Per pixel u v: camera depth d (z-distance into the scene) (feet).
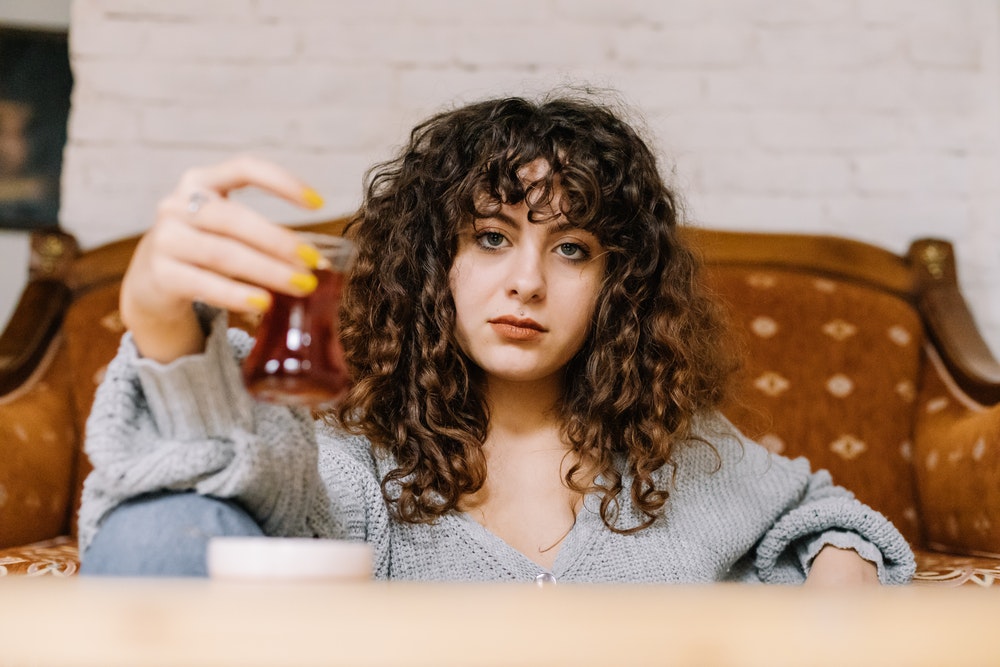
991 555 4.75
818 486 3.86
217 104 6.37
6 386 5.37
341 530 2.86
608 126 3.74
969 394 5.48
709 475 3.65
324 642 1.10
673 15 6.55
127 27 6.37
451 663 1.06
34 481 5.06
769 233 6.13
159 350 2.18
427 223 3.55
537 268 3.26
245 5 6.41
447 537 3.27
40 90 6.71
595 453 3.45
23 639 1.10
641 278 3.63
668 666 1.12
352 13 6.43
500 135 3.45
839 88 6.57
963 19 6.63
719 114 6.52
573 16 6.49
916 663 1.16
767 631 1.21
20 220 6.68
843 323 5.76
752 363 5.59
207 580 1.74
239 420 2.27
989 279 6.42
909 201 6.53
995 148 6.46
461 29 6.45
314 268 2.26
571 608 1.33
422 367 3.47
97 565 2.08
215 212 2.00
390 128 6.38
